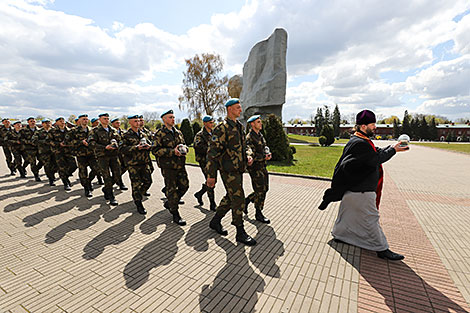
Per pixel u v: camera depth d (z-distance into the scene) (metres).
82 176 5.86
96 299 2.35
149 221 4.41
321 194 6.36
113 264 2.98
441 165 12.41
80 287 2.54
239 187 3.49
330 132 27.53
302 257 3.13
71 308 2.23
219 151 3.46
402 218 4.59
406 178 8.78
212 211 5.00
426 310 2.20
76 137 5.75
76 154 5.80
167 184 4.25
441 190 6.89
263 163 4.40
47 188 6.80
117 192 6.43
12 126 8.85
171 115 4.37
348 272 2.79
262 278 2.68
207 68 34.34
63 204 5.36
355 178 3.17
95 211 4.92
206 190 5.20
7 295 2.42
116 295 2.41
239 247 3.42
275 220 4.48
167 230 4.02
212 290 2.48
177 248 3.39
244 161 3.60
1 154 15.18
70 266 2.94
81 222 4.34
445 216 4.69
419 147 28.11
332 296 2.39
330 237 3.72
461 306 2.25
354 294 2.42
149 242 3.57
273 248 3.38
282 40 31.38
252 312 2.18
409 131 62.22
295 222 4.36
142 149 4.71
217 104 35.59
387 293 2.43
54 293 2.45
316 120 73.06
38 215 4.68
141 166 4.96
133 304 2.28
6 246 3.45
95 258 3.12
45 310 2.21
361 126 3.20
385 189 7.04
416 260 3.06
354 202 3.27
